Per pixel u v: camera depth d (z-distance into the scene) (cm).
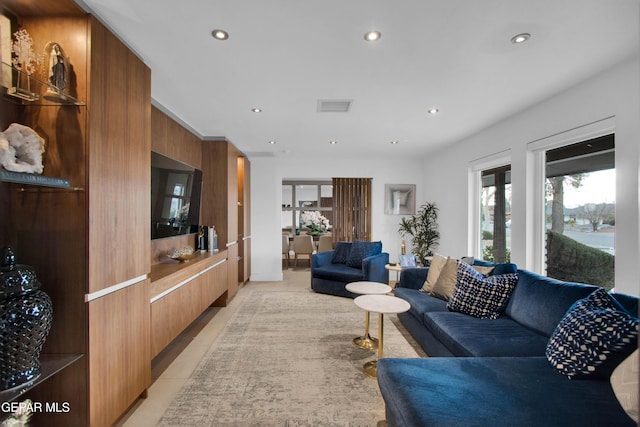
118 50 169
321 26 171
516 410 120
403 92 263
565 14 160
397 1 150
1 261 126
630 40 183
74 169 147
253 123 352
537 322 208
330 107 300
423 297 294
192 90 258
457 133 395
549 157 293
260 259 541
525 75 231
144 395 194
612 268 233
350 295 423
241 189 496
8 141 126
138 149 189
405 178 574
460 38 182
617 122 213
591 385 139
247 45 190
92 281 149
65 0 137
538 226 299
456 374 148
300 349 264
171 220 295
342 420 173
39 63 144
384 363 161
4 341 123
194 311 285
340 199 586
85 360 147
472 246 421
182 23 168
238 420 172
